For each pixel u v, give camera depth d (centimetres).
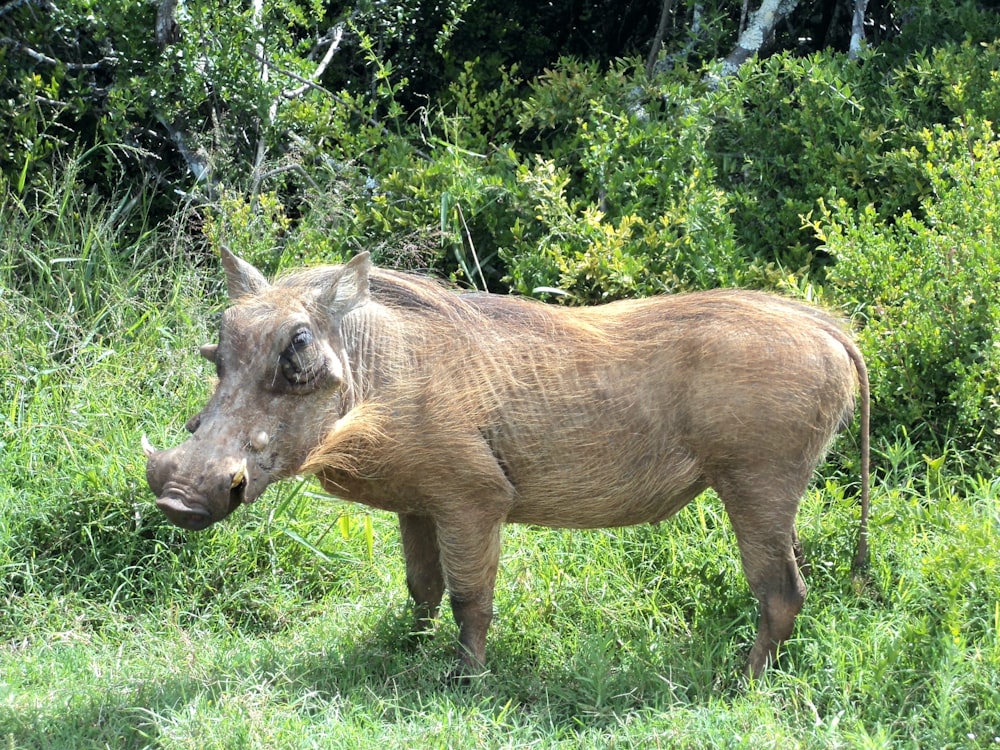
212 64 1243
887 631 755
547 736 668
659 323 740
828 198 1123
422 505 725
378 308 724
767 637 744
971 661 704
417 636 791
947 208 999
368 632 798
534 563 870
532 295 1099
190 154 1264
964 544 776
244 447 656
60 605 847
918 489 932
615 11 1602
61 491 914
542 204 1146
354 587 880
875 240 1010
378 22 1421
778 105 1236
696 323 732
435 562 782
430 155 1349
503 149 1241
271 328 662
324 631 811
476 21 1491
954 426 959
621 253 1065
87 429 984
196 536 882
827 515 860
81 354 1062
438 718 674
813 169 1175
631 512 752
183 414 1012
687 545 870
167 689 716
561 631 812
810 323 746
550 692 737
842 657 729
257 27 1273
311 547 873
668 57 1396
